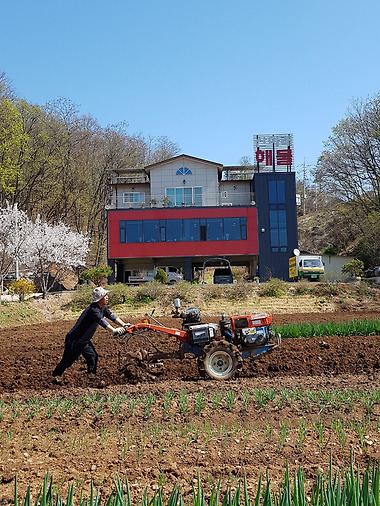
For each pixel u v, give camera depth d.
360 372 9.85
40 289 35.81
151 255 40.47
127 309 28.14
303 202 89.00
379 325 13.90
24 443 5.61
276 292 29.55
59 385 9.51
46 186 54.53
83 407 7.06
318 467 4.60
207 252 40.53
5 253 31.67
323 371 10.05
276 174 42.16
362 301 28.58
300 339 12.70
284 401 6.91
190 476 4.52
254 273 43.38
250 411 6.56
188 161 43.69
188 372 10.02
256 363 10.45
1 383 9.69
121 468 4.77
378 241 45.12
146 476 4.57
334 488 3.06
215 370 9.34
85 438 5.78
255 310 27.28
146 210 40.78
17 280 31.86
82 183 57.06
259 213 41.59
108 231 40.78
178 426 6.09
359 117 46.97
